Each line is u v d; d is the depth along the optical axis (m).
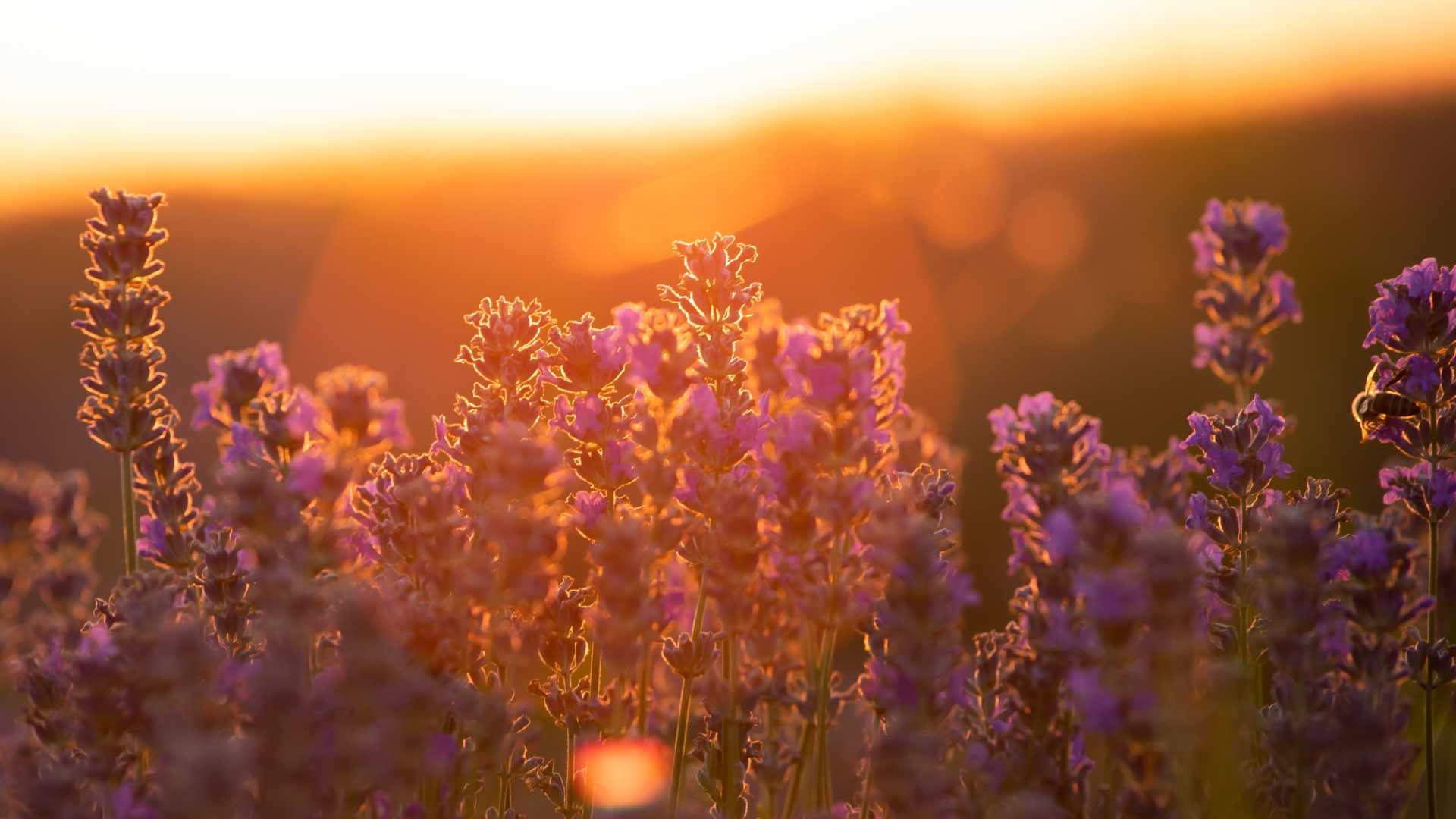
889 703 0.51
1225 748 0.48
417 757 0.49
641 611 0.51
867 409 0.51
